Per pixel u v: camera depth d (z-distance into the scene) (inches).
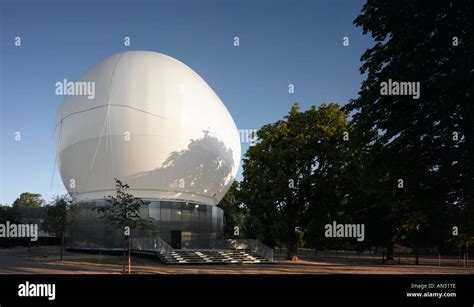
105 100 1585.9
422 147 814.5
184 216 1605.6
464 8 752.3
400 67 808.3
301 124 1611.7
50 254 1542.8
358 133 897.5
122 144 1544.0
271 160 1595.7
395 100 826.8
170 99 1622.8
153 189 1577.3
